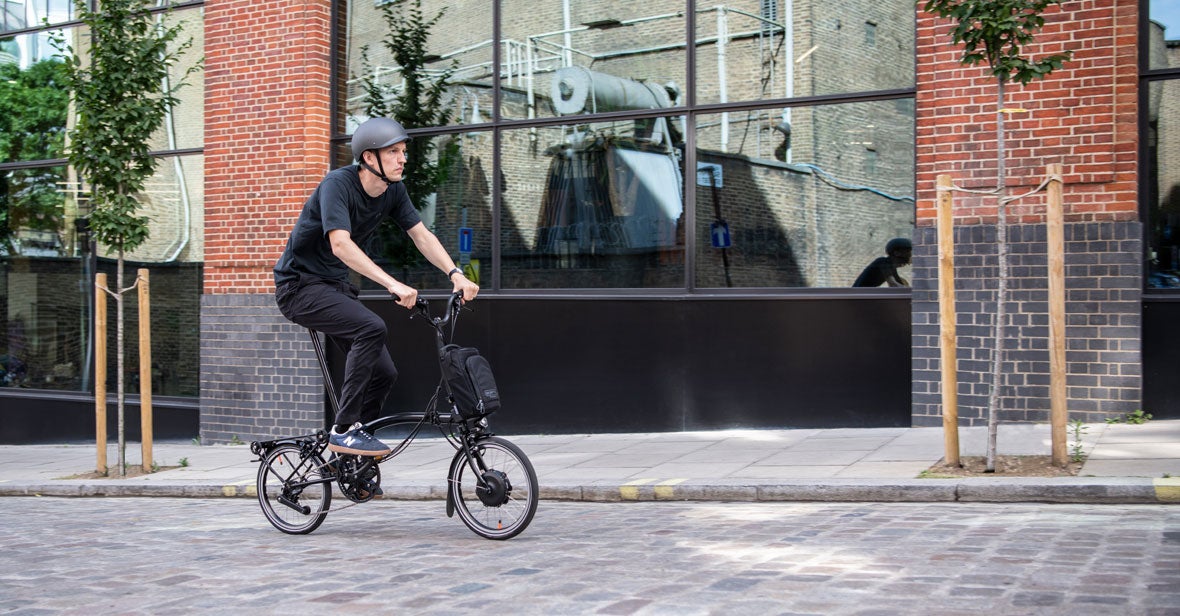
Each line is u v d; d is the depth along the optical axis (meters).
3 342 14.02
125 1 9.47
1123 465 6.52
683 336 10.16
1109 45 8.39
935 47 9.02
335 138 11.82
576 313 10.59
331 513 7.26
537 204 10.91
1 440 13.93
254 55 11.83
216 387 12.09
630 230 10.48
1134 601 3.77
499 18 11.09
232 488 8.60
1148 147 8.49
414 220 6.01
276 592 4.57
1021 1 6.54
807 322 9.73
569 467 8.30
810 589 4.15
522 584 4.49
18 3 13.94
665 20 10.34
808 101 9.74
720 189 10.12
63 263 13.55
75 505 8.59
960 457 7.09
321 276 5.84
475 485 5.69
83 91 9.40
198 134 12.47
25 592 4.85
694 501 6.86
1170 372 8.37
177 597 4.57
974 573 4.30
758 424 9.89
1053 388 6.62
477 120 11.21
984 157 8.85
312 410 11.49
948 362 6.84
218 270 12.08
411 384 11.32
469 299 5.79
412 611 4.11
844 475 6.89
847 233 9.65
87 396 13.38
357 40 11.80
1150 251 8.52
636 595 4.19
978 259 8.86
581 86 10.71
